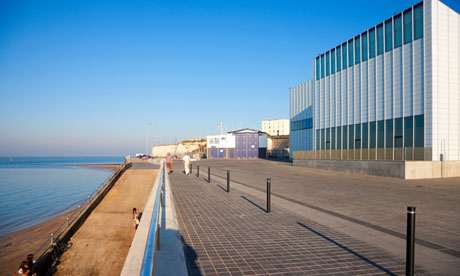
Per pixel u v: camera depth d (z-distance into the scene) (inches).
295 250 211.3
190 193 510.9
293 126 1909.4
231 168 1248.2
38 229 884.6
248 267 178.4
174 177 830.5
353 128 1104.2
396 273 170.4
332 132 1218.6
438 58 822.5
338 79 1190.3
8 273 569.3
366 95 1045.8
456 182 705.0
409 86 880.9
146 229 149.5
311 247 218.5
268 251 208.8
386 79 963.3
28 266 486.6
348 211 362.3
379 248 216.5
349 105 1127.0
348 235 252.1
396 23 929.5
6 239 792.3
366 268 177.9
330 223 296.5
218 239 238.7
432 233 261.4
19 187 1995.6
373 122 1012.5
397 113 919.7
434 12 823.1
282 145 3309.5
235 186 617.3
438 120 815.1
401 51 910.4
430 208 387.5
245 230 267.6
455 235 255.1
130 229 824.9
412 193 528.4
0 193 1696.6
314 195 500.7
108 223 885.8
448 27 841.5
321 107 1294.3
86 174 3316.9
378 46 997.2
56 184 2188.7
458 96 842.8
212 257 195.9
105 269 563.5
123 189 1368.1
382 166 853.8
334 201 439.2
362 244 226.2
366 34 1049.5
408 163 777.6
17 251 697.0
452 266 181.2
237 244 225.3
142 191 1347.2
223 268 176.4
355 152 991.0
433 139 808.9
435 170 807.7
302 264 183.8
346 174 943.7
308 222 300.4
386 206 399.2
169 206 302.5
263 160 2134.6
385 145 961.5
